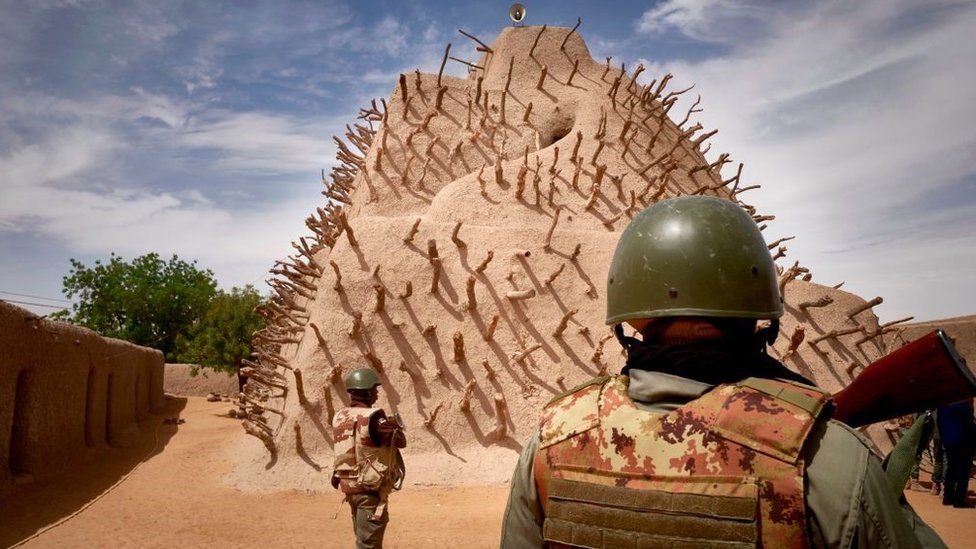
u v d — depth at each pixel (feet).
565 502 5.26
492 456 39.50
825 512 4.28
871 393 5.67
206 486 37.42
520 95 69.56
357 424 18.54
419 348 42.55
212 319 90.99
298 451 38.11
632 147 62.44
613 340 45.06
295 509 32.14
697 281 5.46
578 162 57.98
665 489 4.76
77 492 34.45
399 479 19.13
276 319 50.57
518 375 42.83
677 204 6.01
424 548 25.18
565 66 71.87
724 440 4.69
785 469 4.42
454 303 44.57
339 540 26.50
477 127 66.95
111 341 52.80
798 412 4.60
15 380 33.78
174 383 102.83
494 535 26.94
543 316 45.16
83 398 44.09
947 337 5.14
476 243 47.32
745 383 4.98
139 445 52.19
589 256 48.24
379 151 63.05
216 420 69.15
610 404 5.45
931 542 4.81
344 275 44.27
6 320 32.58
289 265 47.32
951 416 32.12
